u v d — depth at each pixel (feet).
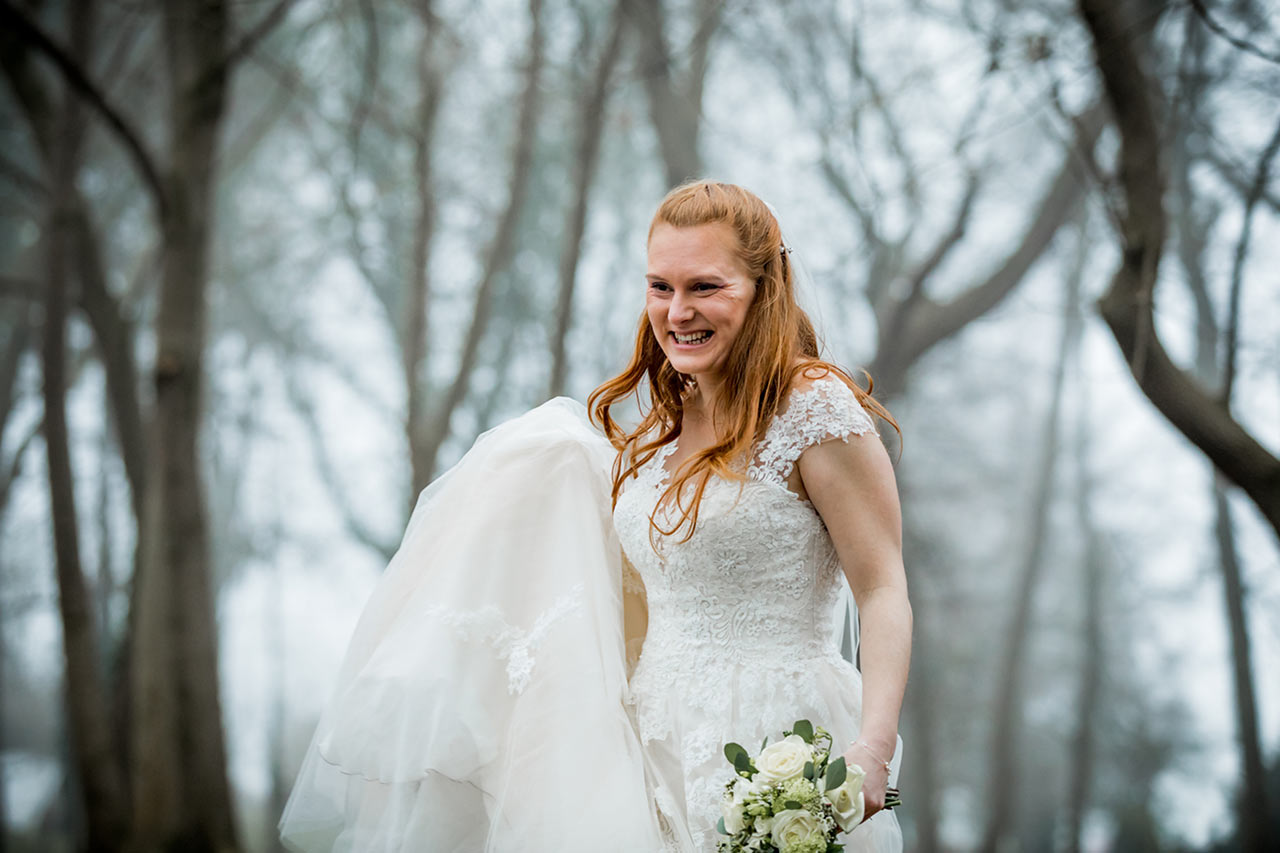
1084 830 79.71
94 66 43.65
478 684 9.37
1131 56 19.13
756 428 9.32
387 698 9.21
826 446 9.06
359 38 52.13
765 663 9.16
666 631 9.55
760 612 9.23
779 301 9.37
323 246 71.51
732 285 9.20
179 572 36.01
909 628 8.74
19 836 71.05
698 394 9.97
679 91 46.19
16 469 58.29
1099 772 81.97
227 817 35.83
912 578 63.21
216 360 80.84
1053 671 83.97
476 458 10.18
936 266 47.75
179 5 38.96
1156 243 18.80
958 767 82.84
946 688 75.92
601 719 9.22
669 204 9.48
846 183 44.39
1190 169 46.47
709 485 9.32
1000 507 84.07
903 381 50.47
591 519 9.88
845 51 44.24
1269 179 21.75
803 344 9.99
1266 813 56.65
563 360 43.09
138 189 59.47
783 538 9.18
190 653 35.78
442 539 9.94
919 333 48.80
